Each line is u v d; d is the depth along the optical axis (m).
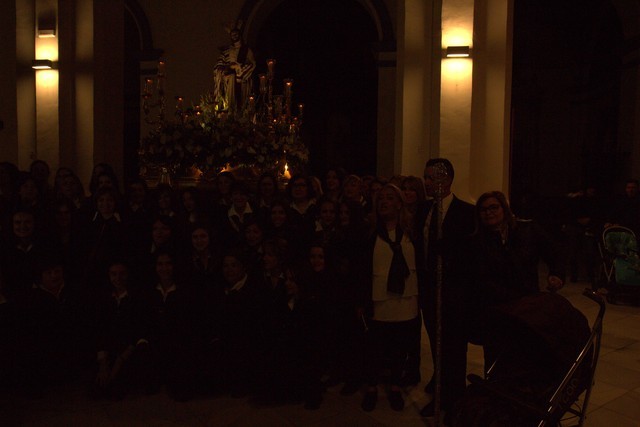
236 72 9.02
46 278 4.64
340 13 15.13
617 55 13.64
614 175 11.83
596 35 14.97
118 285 4.57
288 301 4.43
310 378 4.29
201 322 4.48
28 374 4.39
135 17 13.36
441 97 7.19
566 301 3.27
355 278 4.52
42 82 8.47
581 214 9.27
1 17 8.40
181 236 4.98
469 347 5.54
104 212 5.35
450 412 3.92
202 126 7.41
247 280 4.57
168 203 5.72
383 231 4.26
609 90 14.20
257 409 4.22
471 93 7.11
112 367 4.46
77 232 5.32
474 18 7.08
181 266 4.66
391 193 4.19
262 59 14.76
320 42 15.43
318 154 15.73
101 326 4.50
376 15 12.25
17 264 4.80
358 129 15.52
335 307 4.54
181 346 4.39
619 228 7.42
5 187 5.82
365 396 4.28
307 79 15.58
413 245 4.23
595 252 8.30
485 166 7.25
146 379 4.48
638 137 10.81
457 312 3.89
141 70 13.41
